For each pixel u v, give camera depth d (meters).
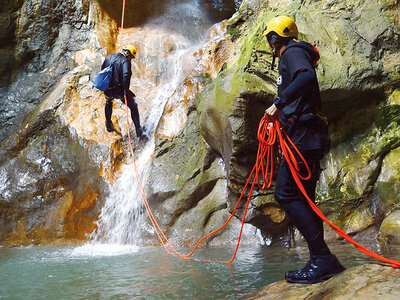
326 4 6.15
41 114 7.79
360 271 2.39
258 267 3.96
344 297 2.08
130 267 4.28
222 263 4.26
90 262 4.70
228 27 7.92
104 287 3.47
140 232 6.07
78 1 9.91
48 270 4.30
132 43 9.93
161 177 6.25
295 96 2.59
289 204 2.74
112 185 6.65
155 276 3.78
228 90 5.14
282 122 2.79
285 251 4.83
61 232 6.76
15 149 7.68
